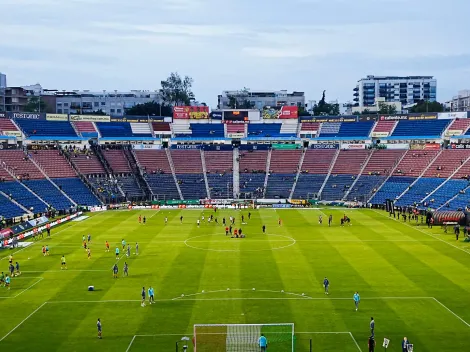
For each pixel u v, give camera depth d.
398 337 63.03
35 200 170.00
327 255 105.50
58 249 114.38
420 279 86.81
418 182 187.50
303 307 73.50
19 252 111.62
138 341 62.28
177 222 152.88
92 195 189.62
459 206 158.12
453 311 71.50
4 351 59.97
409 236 126.44
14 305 75.88
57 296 79.81
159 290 82.12
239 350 58.19
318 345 60.72
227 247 114.62
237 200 196.88
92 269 96.06
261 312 71.56
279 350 58.59
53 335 64.56
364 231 134.25
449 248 111.62
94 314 71.69
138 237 127.94
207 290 81.75
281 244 117.44
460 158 191.00
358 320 68.50
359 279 87.06
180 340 62.16
